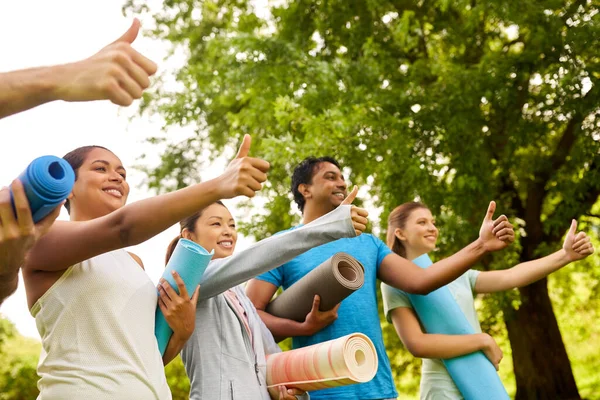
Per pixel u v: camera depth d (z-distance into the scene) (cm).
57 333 204
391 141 850
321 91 909
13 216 130
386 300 365
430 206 884
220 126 1179
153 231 176
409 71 991
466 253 322
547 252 972
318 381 270
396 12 1067
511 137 912
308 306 312
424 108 900
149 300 223
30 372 1227
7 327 1290
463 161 881
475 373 337
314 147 827
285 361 282
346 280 297
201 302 279
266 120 982
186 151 1215
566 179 939
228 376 269
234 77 955
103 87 117
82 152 244
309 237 240
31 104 117
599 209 1123
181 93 1112
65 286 207
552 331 1088
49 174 132
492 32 1062
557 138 1081
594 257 1224
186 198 173
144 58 121
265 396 278
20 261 135
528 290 1098
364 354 271
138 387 203
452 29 1022
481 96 892
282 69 939
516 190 1096
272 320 324
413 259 380
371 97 902
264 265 248
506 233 316
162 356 233
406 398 1209
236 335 278
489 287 384
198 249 237
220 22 1224
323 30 1063
